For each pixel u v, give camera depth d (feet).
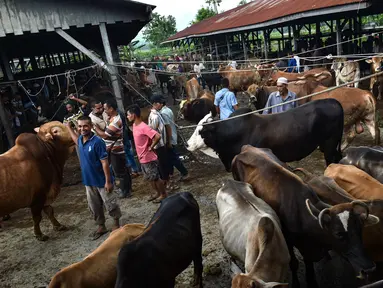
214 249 17.08
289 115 20.10
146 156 21.22
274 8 58.59
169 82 60.90
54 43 55.83
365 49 56.44
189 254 13.01
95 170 18.17
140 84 54.60
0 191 17.79
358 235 11.00
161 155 22.86
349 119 25.89
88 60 82.64
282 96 22.99
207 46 107.96
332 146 20.93
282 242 11.55
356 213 11.07
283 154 20.18
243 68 57.98
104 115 23.89
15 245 19.95
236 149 20.74
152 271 11.37
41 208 19.63
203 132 21.07
